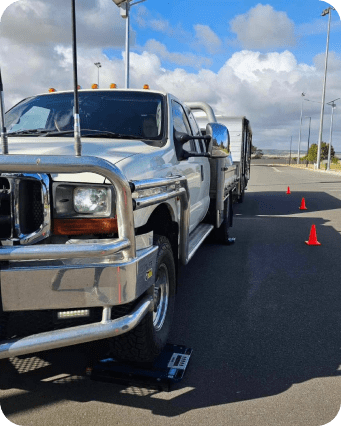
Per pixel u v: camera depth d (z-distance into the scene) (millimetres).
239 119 14523
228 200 7656
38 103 4309
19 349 2262
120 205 2434
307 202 15781
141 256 2652
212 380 3156
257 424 2650
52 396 2902
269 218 11539
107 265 2400
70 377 3137
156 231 3605
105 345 3645
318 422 2680
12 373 3180
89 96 4320
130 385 3041
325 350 3686
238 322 4273
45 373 3186
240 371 3301
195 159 4992
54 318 2617
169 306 3588
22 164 2223
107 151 3057
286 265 6457
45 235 2521
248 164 18828
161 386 2988
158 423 2643
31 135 3713
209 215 6301
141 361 3094
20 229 2482
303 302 4867
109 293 2418
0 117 2295
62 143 3131
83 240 2531
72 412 2736
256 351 3643
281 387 3080
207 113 7430
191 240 5117
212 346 3727
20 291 2324
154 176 3176
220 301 4875
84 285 2383
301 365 3414
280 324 4238
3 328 2523
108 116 4066
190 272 6020
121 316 2715
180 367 3164
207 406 2830
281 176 35312
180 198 3805
